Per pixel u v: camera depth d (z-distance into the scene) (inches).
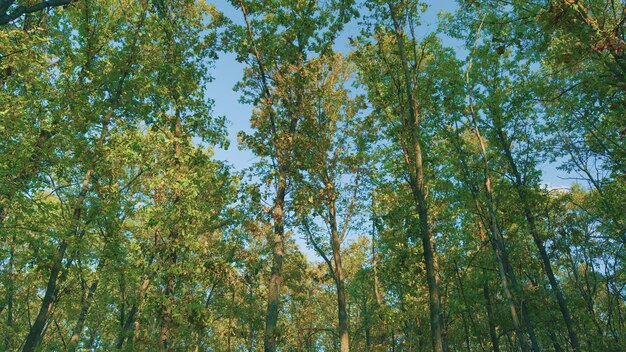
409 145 458.0
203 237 631.2
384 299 876.6
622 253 692.7
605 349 629.6
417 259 557.9
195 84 616.7
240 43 598.2
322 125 660.7
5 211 497.0
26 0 380.5
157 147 562.9
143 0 579.2
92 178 553.9
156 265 490.9
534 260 724.7
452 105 546.6
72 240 483.8
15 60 420.2
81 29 543.8
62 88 500.4
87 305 646.5
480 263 657.0
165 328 494.6
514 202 624.4
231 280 496.7
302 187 575.5
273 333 509.4
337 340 1181.7
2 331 676.1
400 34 447.8
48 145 476.7
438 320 350.9
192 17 653.3
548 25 289.0
